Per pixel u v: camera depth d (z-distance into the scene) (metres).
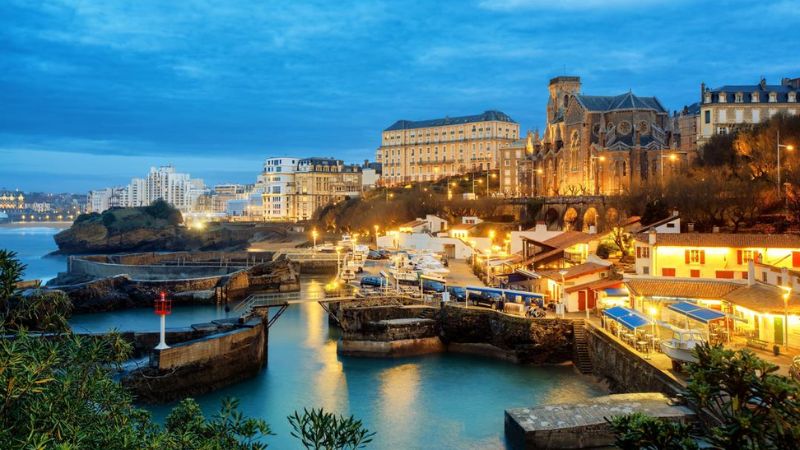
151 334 72.38
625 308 68.31
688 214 109.44
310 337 91.19
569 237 113.88
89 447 19.66
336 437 24.23
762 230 103.62
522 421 50.66
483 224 177.25
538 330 75.00
